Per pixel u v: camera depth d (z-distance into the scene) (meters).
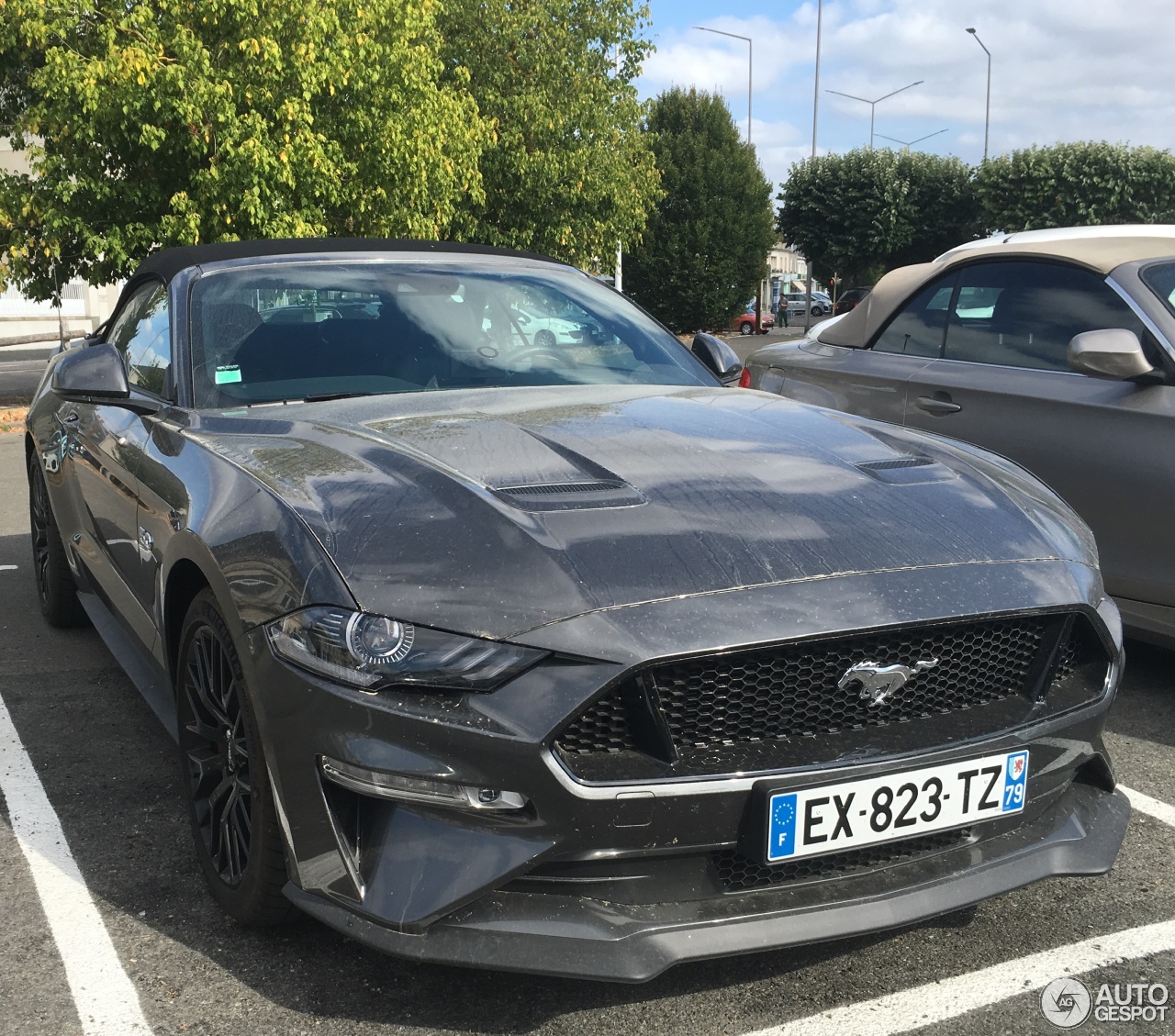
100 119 12.94
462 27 21.27
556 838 1.75
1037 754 2.03
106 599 3.42
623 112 22.83
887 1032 1.92
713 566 1.88
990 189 37.56
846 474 2.25
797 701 1.87
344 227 15.05
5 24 13.08
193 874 2.47
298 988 2.05
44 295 14.69
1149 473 3.43
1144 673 3.89
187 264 3.26
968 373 4.10
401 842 1.81
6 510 6.88
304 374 2.86
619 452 2.26
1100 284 3.84
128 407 2.88
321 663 1.82
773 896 1.87
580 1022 1.95
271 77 13.23
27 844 2.62
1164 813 2.81
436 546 1.88
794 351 5.00
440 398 2.72
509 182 21.67
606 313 3.44
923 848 2.01
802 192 42.53
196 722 2.37
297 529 1.97
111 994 2.03
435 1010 1.98
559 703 1.73
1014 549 2.11
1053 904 2.36
